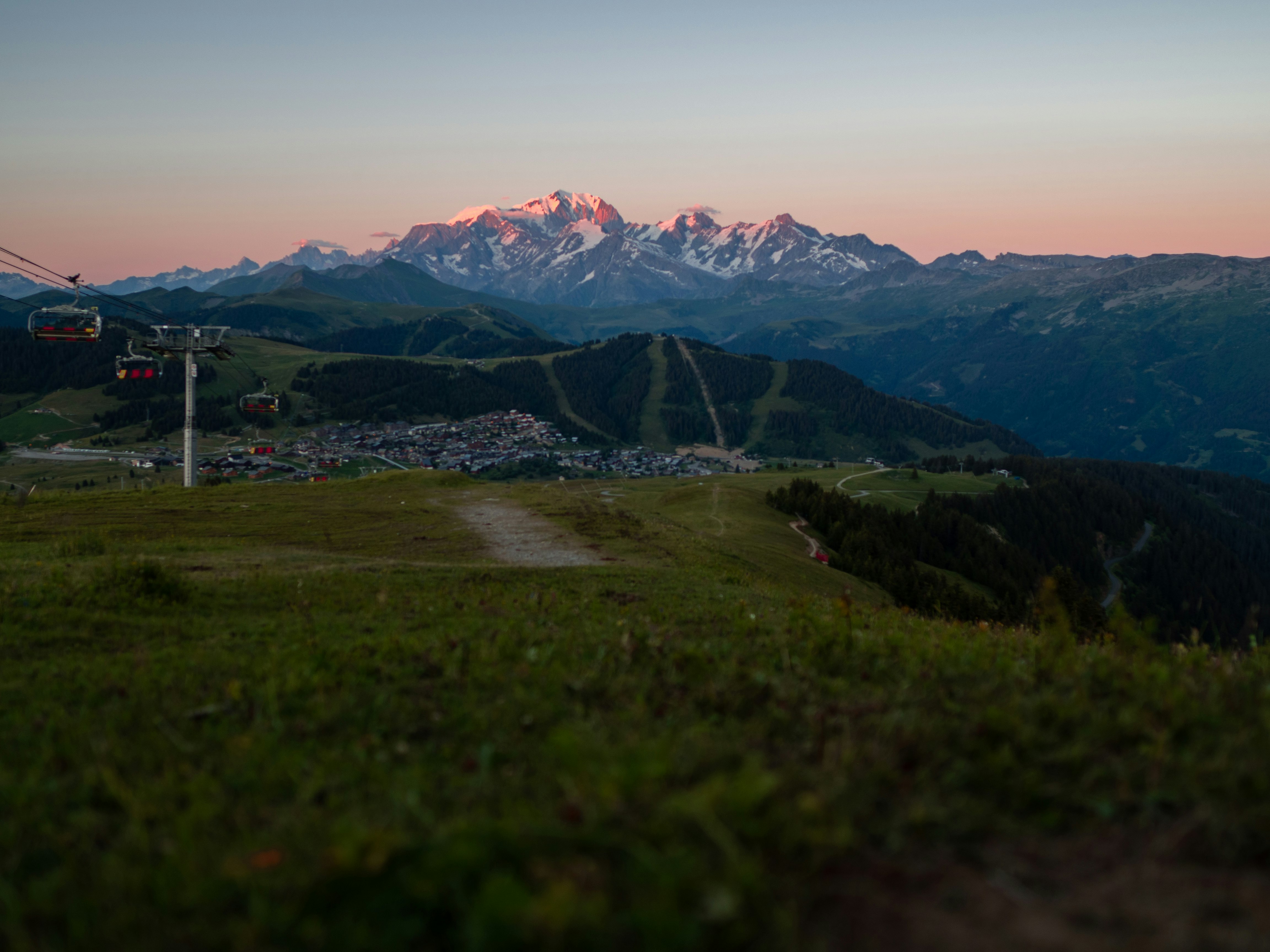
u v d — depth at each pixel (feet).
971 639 34.81
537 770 16.85
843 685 23.53
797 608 43.11
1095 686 22.76
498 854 11.68
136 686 26.58
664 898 9.99
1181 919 10.43
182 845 13.74
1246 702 20.24
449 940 10.43
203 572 64.95
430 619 42.83
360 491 177.99
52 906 12.19
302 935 10.49
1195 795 14.14
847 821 12.57
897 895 11.24
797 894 10.91
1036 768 16.08
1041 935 10.12
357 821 13.85
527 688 24.43
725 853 11.35
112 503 144.25
